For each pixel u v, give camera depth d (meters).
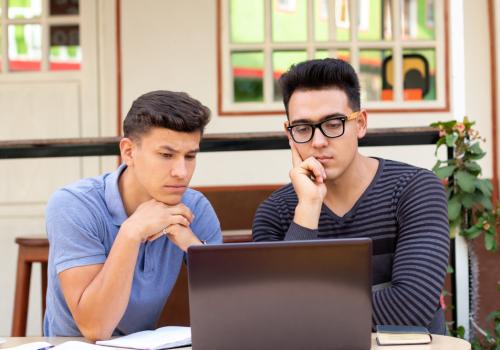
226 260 1.39
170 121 1.68
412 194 1.92
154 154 1.71
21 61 4.08
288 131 1.95
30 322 3.94
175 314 2.87
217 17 3.95
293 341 1.40
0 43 4.04
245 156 3.95
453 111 3.92
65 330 1.86
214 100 3.97
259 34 3.94
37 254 2.78
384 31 3.92
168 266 1.89
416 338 1.51
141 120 1.71
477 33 3.89
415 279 1.77
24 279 2.80
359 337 1.41
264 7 3.92
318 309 1.40
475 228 2.63
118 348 1.52
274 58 3.95
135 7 3.99
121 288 1.67
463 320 2.65
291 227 1.83
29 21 4.04
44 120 4.07
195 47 3.97
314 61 1.90
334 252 1.39
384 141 2.66
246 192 3.76
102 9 4.02
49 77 4.05
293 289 1.39
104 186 1.89
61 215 1.79
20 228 4.08
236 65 3.96
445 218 1.89
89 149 2.68
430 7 3.92
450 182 2.66
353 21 3.89
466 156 2.63
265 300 1.40
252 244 1.39
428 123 3.92
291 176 1.87
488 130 3.87
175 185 1.73
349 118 1.88
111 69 4.02
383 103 3.92
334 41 3.90
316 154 1.88
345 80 1.89
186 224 1.76
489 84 3.88
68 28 4.05
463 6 3.89
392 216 1.94
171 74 3.99
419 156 3.91
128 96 4.02
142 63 4.00
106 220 1.83
